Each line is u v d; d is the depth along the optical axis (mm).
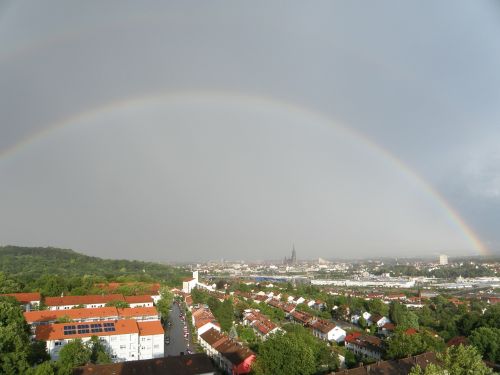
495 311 147875
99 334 108625
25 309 141625
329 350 104812
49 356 92625
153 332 116062
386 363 86625
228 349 111812
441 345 110500
